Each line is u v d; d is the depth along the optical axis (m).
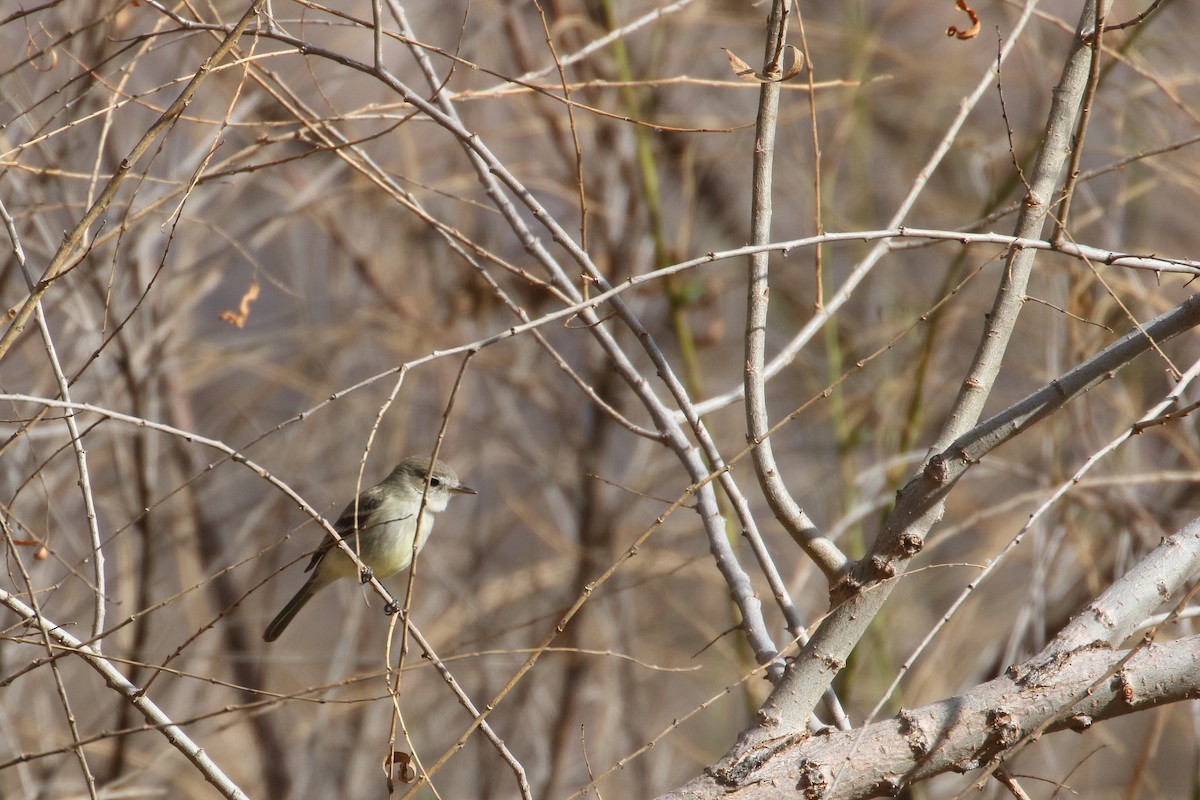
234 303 15.58
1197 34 12.74
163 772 13.18
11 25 9.66
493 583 15.83
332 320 15.33
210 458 14.77
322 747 14.98
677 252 13.45
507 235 15.27
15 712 11.99
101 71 9.20
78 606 12.24
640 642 15.29
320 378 15.42
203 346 14.38
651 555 14.98
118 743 12.00
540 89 6.37
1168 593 5.24
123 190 10.79
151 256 12.43
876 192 15.53
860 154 14.98
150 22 10.91
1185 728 13.12
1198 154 11.98
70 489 12.52
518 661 15.04
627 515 15.55
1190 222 14.20
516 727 15.09
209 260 13.02
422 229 14.98
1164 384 12.59
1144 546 11.48
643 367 15.76
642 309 15.94
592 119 14.12
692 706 15.14
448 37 14.01
